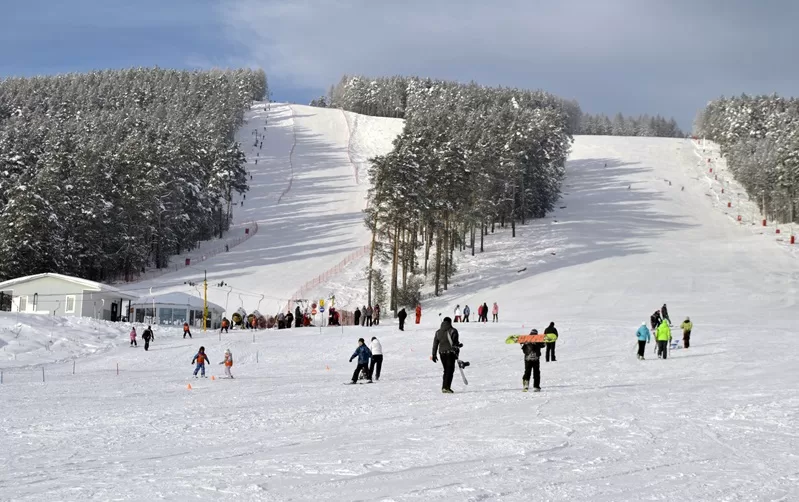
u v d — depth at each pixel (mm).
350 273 91125
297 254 101938
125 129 148750
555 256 90000
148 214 92000
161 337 48812
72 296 64438
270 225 125062
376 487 7477
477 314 64062
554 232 105750
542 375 22875
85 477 8570
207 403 18062
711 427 11344
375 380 23297
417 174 74375
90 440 12062
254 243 111250
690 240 102875
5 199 95000
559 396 16141
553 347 28359
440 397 17094
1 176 97125
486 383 20688
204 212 111875
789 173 119125
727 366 23812
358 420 13539
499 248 96250
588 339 37438
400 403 16109
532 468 8406
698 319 51438
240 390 21734
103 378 28453
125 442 11773
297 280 88375
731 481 7664
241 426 13297
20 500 7238
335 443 10727
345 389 20516
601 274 78375
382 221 74875
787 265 84188
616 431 11086
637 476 7949
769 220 127312
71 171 90812
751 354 27594
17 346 39281
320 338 43500
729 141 189500
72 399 19859
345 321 70062
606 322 47750
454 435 11055
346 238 111250
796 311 58031
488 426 11906
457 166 80000
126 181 95062
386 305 76812
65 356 38562
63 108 192125
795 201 119188
